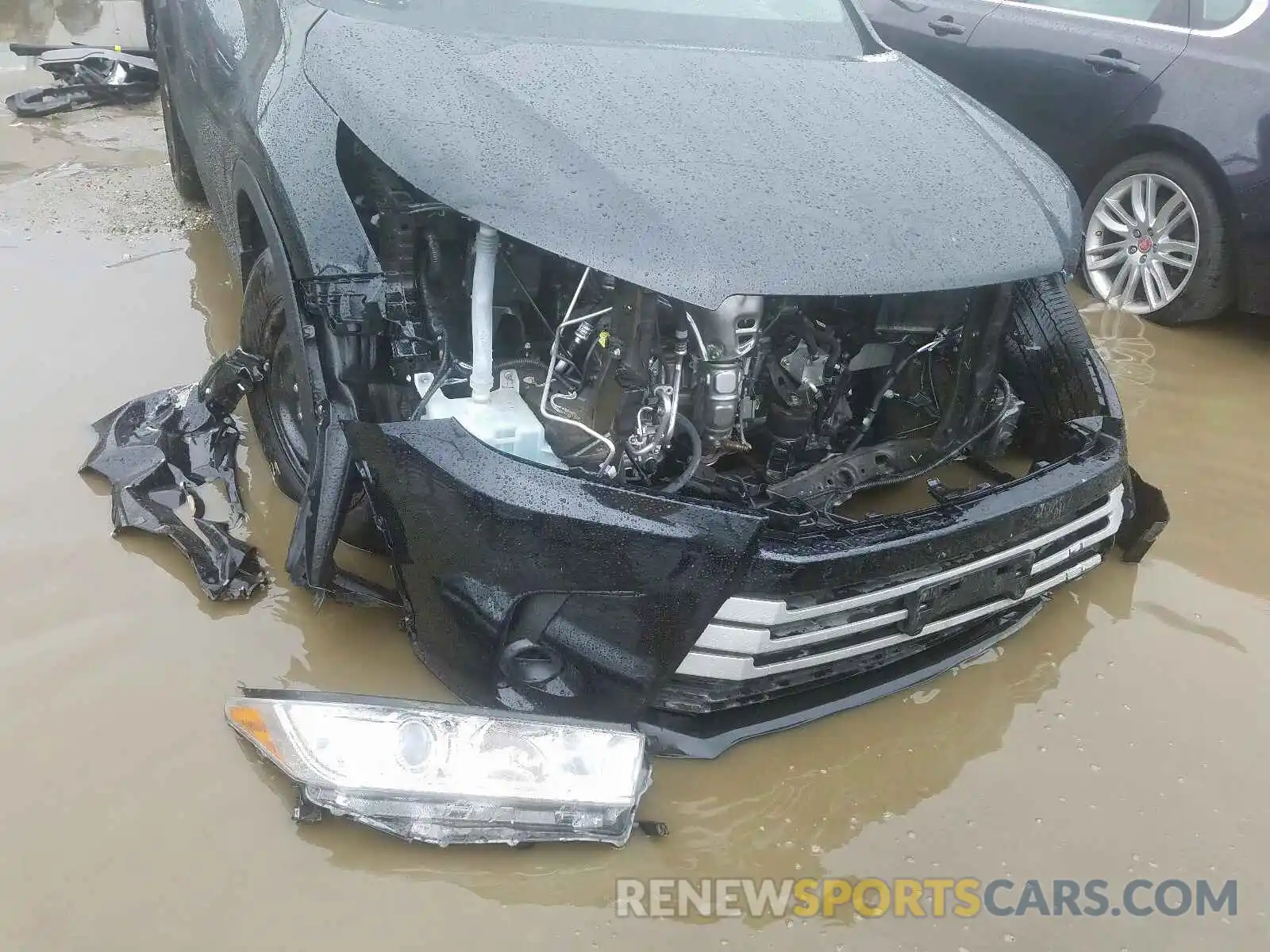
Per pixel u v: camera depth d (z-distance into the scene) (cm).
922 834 205
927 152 237
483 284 207
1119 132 452
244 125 270
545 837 184
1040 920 189
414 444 196
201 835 190
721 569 188
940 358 272
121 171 512
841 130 238
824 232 202
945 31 515
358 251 222
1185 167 430
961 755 226
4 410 312
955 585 212
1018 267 215
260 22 289
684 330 208
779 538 194
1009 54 489
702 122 229
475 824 181
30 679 221
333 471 210
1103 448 244
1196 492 331
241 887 181
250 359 277
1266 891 198
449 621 197
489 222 195
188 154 442
